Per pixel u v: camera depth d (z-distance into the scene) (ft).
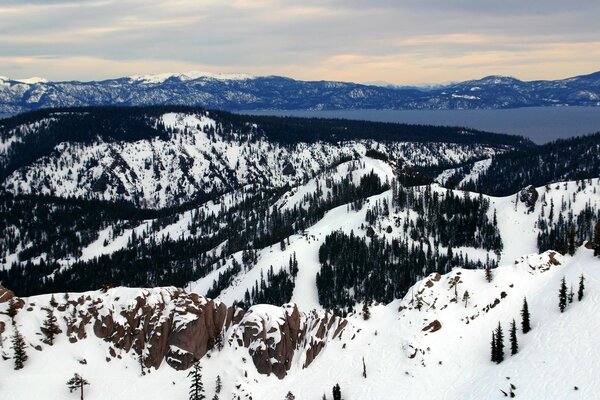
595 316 380.99
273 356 383.86
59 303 382.42
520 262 479.00
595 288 411.75
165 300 401.70
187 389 358.02
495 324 416.46
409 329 406.82
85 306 383.86
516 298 441.27
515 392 333.83
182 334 379.14
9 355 348.38
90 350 366.22
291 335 406.00
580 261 466.70
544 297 432.25
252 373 375.86
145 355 374.43
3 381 330.13
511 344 380.58
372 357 391.65
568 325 382.83
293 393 370.32
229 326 409.28
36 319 369.50
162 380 364.79
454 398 349.00
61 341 364.99
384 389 361.71
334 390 358.02
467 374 370.94
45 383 335.88
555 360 352.28
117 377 358.64
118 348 374.22
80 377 339.57
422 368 375.25
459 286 443.73
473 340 401.49
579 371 335.47
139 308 389.39
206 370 374.84
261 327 391.04
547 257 486.38
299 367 393.09
